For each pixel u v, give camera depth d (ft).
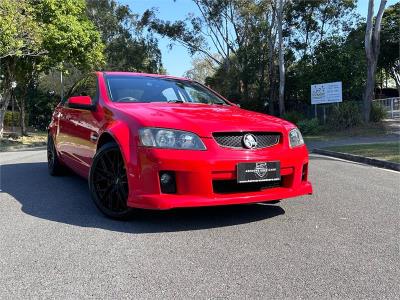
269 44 104.68
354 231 14.07
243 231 13.96
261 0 109.09
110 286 10.05
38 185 21.57
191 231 13.93
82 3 79.87
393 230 14.21
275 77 105.60
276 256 11.83
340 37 88.12
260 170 14.15
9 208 16.90
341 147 45.73
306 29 105.19
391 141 53.52
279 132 15.05
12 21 59.82
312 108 87.61
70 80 135.64
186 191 13.46
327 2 101.91
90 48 80.12
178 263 11.35
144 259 11.62
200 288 9.93
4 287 10.03
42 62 74.74
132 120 14.56
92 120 17.29
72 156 20.15
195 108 16.26
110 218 15.28
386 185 22.85
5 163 31.32
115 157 15.05
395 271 10.87
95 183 15.65
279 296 9.52
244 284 10.12
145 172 13.56
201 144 13.66
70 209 16.71
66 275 10.64
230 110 16.74
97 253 12.05
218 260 11.54
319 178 25.02
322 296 9.53
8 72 72.38
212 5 120.78
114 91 17.79
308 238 13.32
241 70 111.34
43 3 71.20
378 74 156.35
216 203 13.56
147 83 18.95
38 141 77.30
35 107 119.96
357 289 9.87
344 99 84.28
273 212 16.29
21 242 12.94
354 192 20.58
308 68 90.94
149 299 9.41
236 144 14.10
